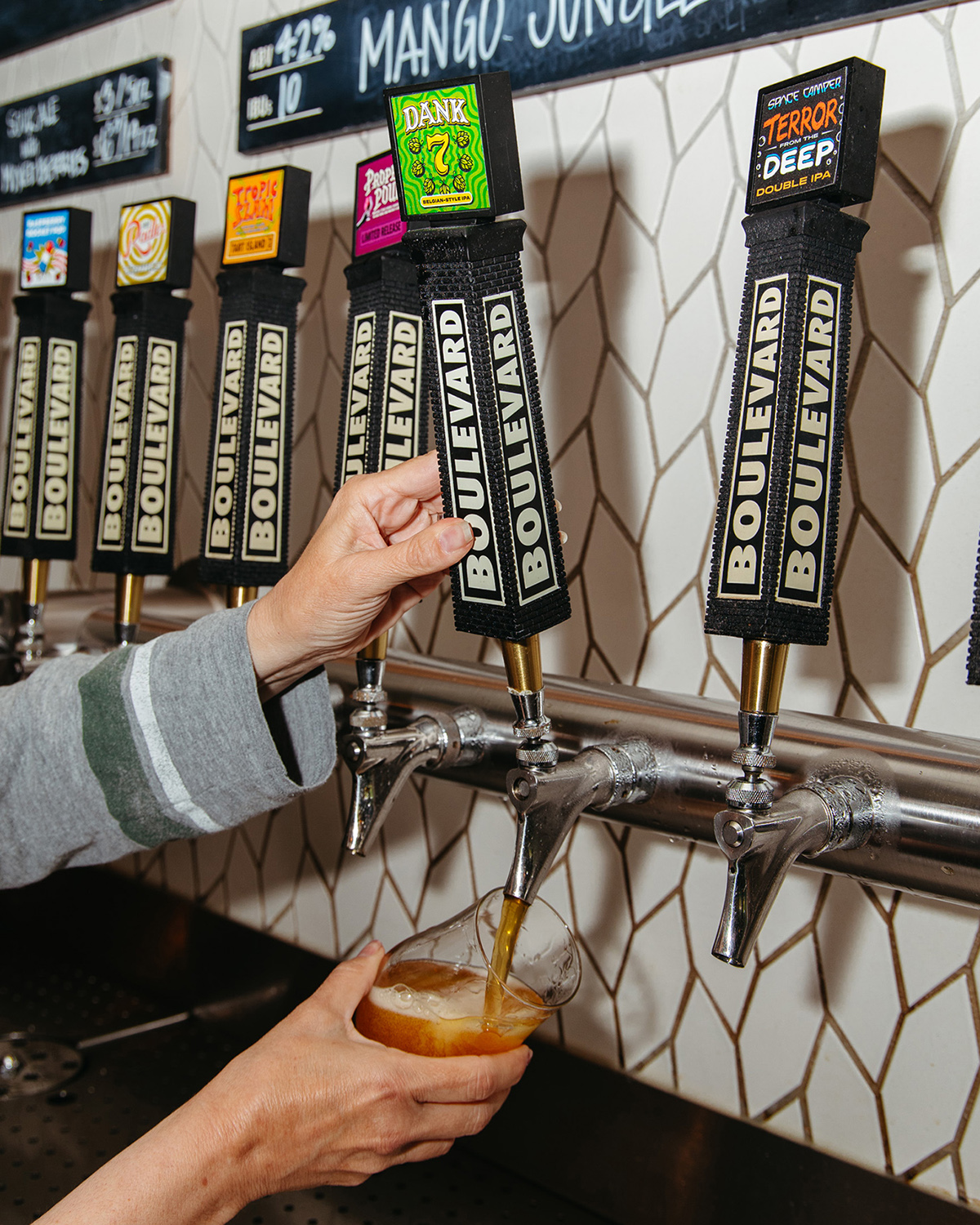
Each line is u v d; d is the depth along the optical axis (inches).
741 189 31.7
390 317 28.6
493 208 21.5
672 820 27.0
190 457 48.4
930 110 28.2
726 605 22.0
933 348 28.6
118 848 30.7
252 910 47.0
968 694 28.4
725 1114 33.1
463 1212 34.9
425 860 40.9
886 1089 30.3
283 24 42.5
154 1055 43.7
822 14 29.1
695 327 32.9
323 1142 25.2
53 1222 22.7
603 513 35.3
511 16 35.5
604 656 35.5
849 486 30.1
